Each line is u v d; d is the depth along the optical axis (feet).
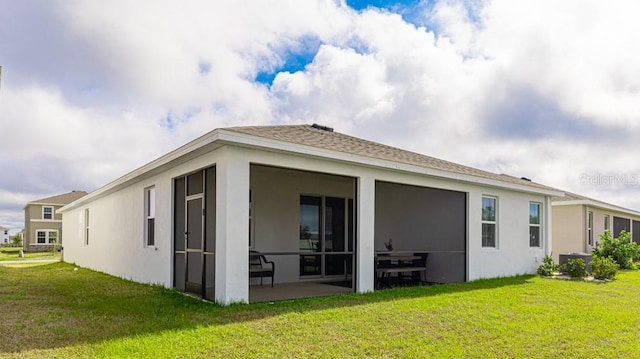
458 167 37.37
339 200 39.09
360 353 14.20
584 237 54.60
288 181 35.29
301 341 15.40
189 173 26.16
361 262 26.89
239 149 21.79
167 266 28.40
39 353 13.89
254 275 29.89
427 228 39.27
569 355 14.32
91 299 24.29
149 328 17.03
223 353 13.98
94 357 13.44
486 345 15.24
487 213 36.94
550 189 41.93
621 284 32.12
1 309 21.30
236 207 21.56
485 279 34.76
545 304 22.91
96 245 46.11
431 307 21.53
